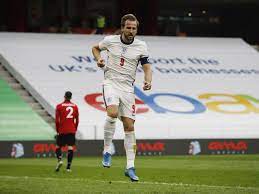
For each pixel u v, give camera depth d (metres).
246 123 90.88
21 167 57.91
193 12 128.88
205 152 77.56
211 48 110.25
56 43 104.50
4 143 71.56
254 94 99.25
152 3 120.62
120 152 74.12
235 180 46.19
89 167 57.97
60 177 48.47
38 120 86.00
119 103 32.91
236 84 101.06
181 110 92.44
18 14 114.00
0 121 84.62
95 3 118.94
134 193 35.06
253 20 132.62
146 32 121.06
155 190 36.62
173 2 124.94
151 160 67.31
